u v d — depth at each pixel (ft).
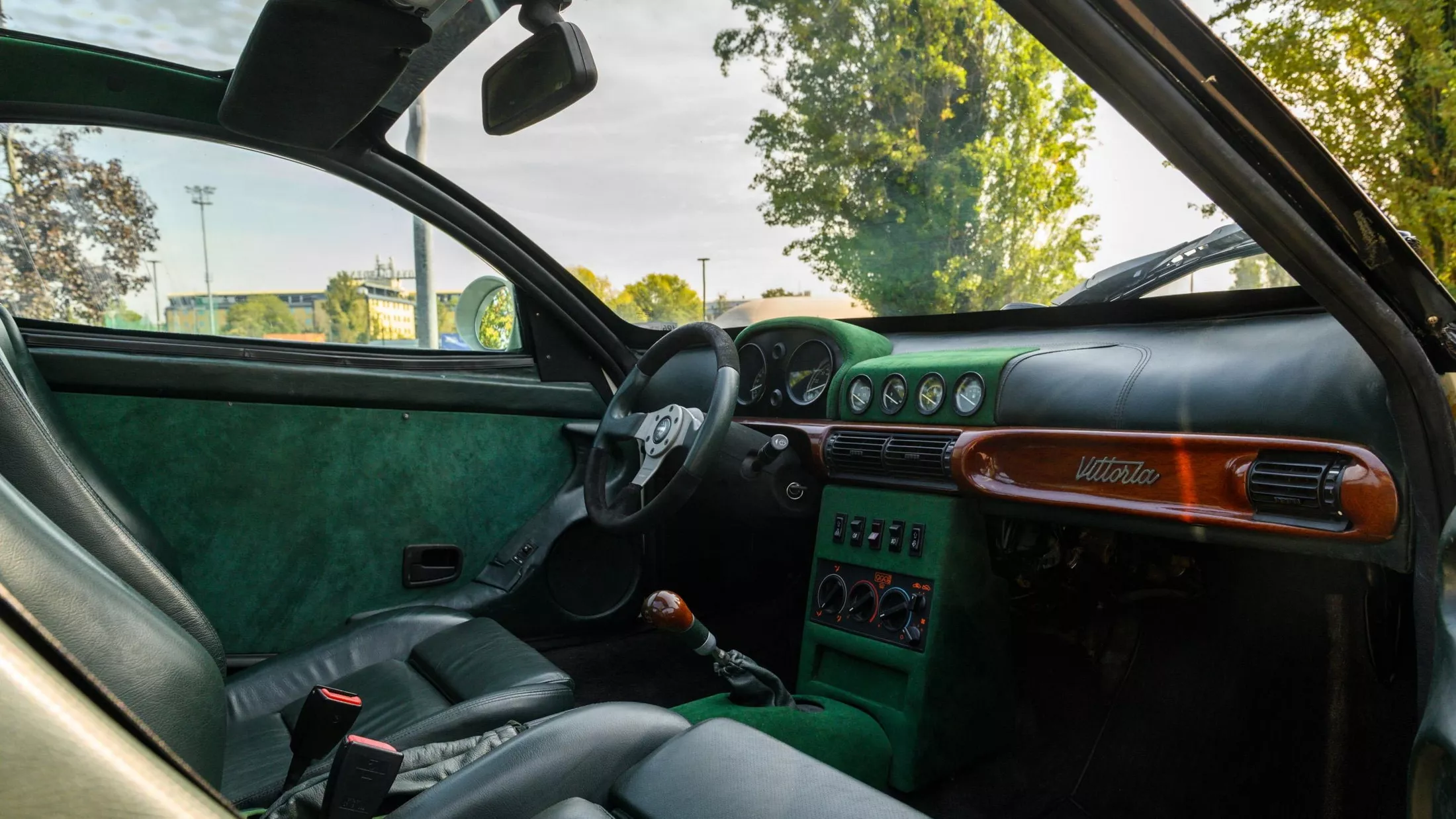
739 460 6.42
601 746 2.77
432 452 7.25
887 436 6.00
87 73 5.69
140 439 6.12
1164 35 2.37
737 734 2.80
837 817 2.37
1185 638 6.18
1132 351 5.38
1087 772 5.76
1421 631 3.84
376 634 5.60
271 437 6.57
